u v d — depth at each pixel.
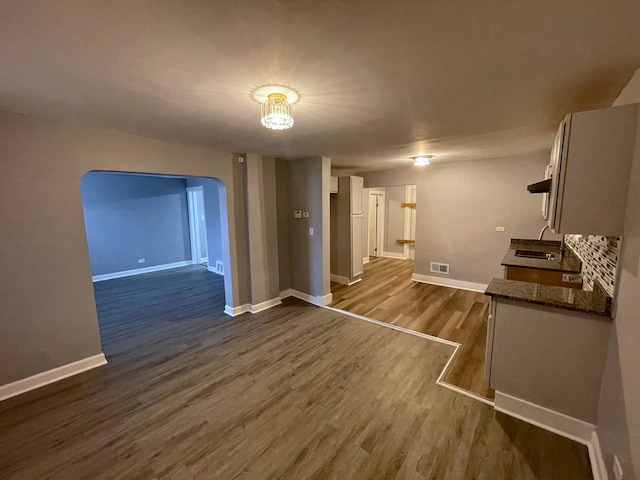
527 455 1.73
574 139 1.56
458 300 4.45
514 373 2.01
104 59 1.35
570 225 1.61
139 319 3.88
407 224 7.80
